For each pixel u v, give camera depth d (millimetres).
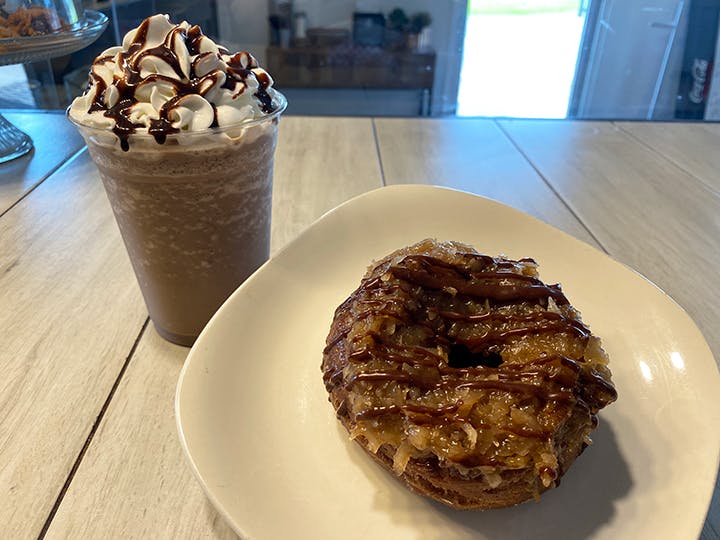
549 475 154
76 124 200
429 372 174
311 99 648
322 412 204
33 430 206
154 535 174
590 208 374
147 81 197
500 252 273
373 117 534
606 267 255
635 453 188
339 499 177
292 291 244
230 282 240
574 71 708
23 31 363
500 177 416
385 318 185
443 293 198
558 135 501
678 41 681
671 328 224
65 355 241
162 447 202
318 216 352
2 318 261
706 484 170
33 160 423
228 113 203
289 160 431
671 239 339
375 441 164
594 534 167
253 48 674
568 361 173
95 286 286
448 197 284
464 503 171
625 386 211
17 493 184
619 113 656
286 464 185
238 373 208
